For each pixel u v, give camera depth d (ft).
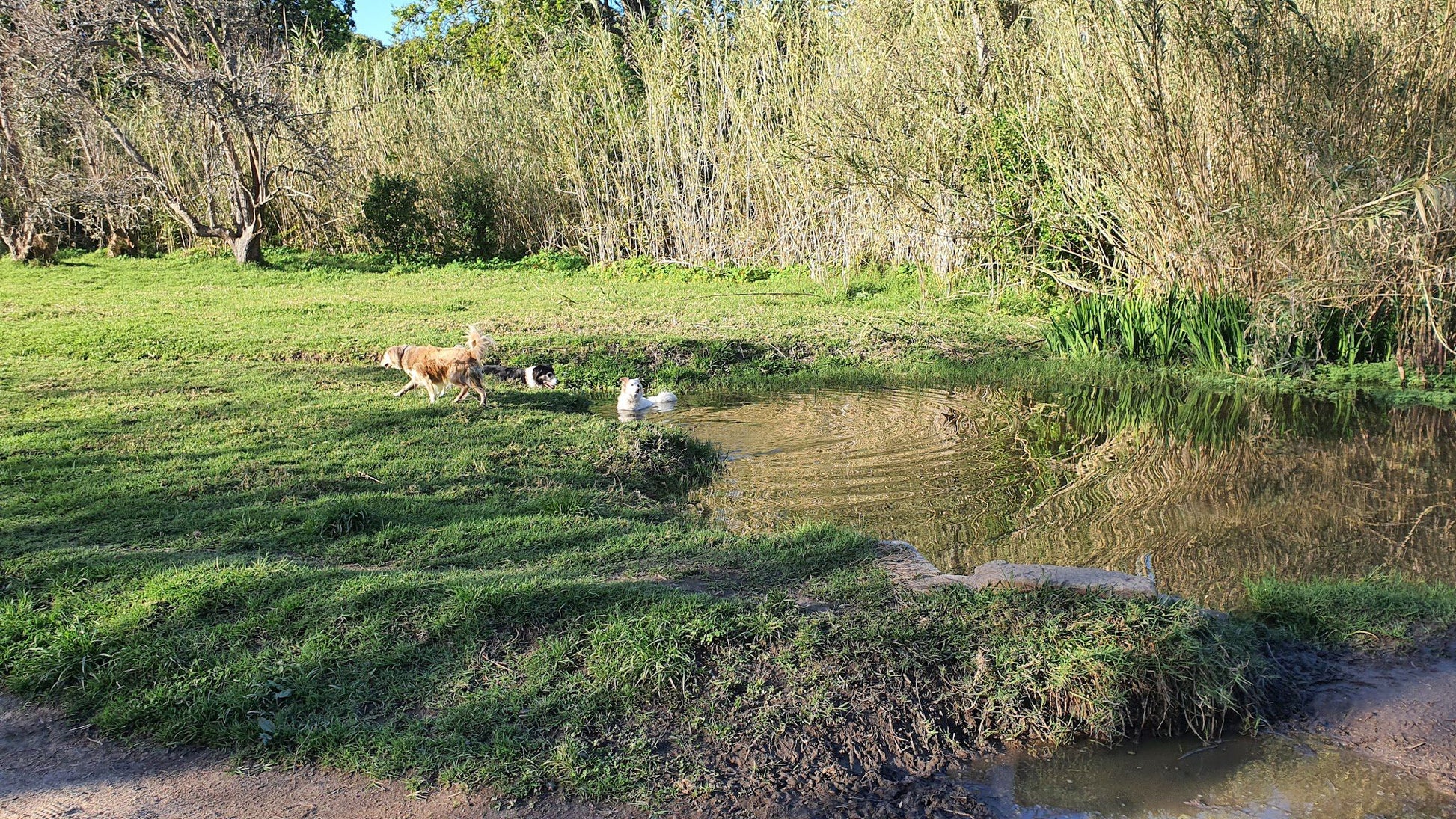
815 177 60.39
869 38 60.29
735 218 70.33
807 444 30.22
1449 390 37.17
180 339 43.19
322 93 87.35
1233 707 14.21
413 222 82.38
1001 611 15.44
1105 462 28.73
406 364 32.83
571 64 76.95
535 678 14.15
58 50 68.13
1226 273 42.98
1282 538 22.15
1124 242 47.32
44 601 16.53
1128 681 14.28
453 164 84.28
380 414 30.32
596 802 12.19
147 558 17.97
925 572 17.56
